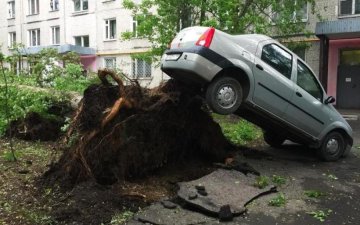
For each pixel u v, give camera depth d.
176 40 7.21
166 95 6.50
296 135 8.06
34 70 12.31
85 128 6.10
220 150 7.34
